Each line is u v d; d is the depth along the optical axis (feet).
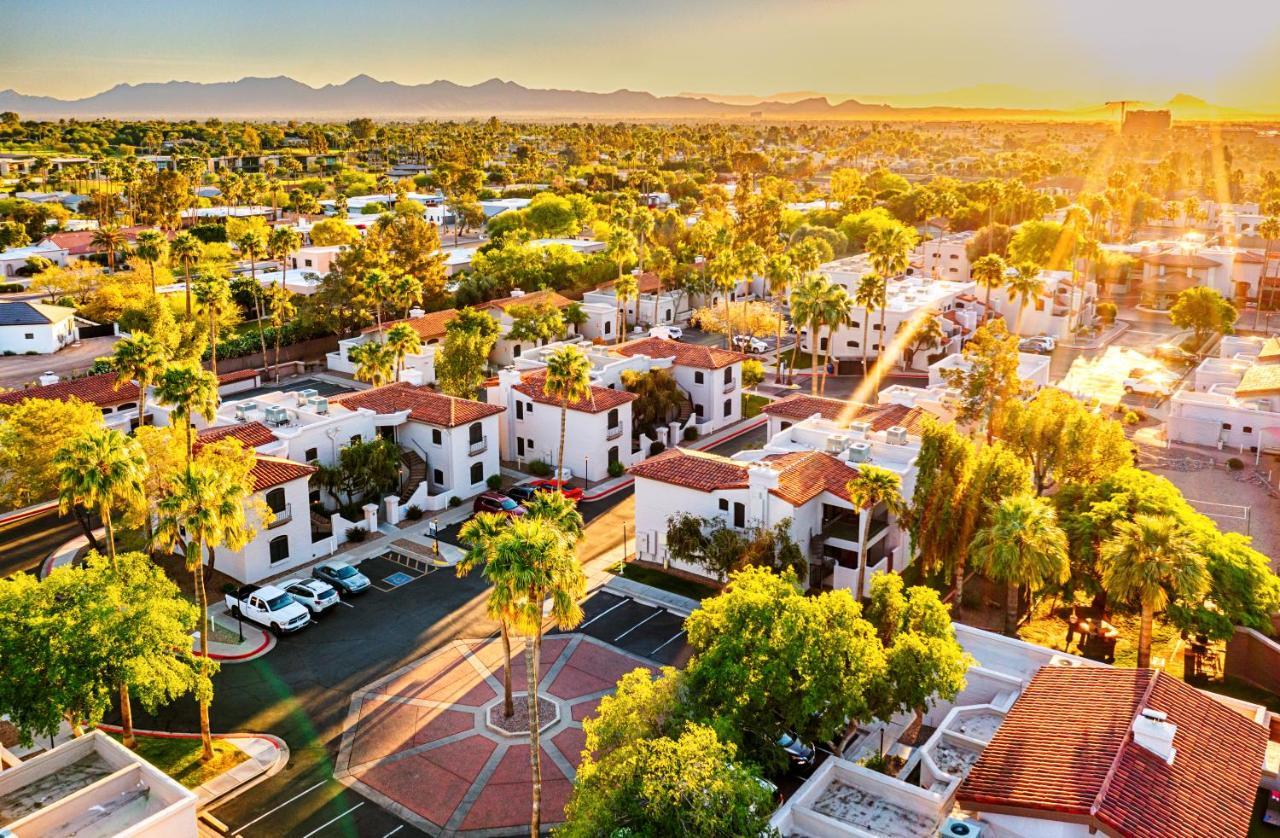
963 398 210.38
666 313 400.47
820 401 236.22
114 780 103.24
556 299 378.53
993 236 497.05
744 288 449.06
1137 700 98.48
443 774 128.77
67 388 257.75
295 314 386.32
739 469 186.19
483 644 162.61
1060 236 467.11
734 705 105.91
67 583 123.75
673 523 185.98
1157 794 85.10
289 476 188.24
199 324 347.97
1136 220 648.79
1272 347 307.78
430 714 142.51
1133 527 138.31
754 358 356.79
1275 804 105.70
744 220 511.81
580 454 240.73
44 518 217.56
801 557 171.42
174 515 133.90
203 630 135.44
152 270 408.46
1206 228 647.15
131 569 129.70
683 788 86.22
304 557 193.77
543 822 119.14
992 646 139.33
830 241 515.09
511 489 227.81
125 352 219.61
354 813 120.98
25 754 131.85
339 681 151.33
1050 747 94.73
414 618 171.63
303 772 128.98
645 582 185.37
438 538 206.18
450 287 431.43
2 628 116.37
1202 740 94.17
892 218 579.07
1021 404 198.80
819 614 111.14
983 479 164.86
